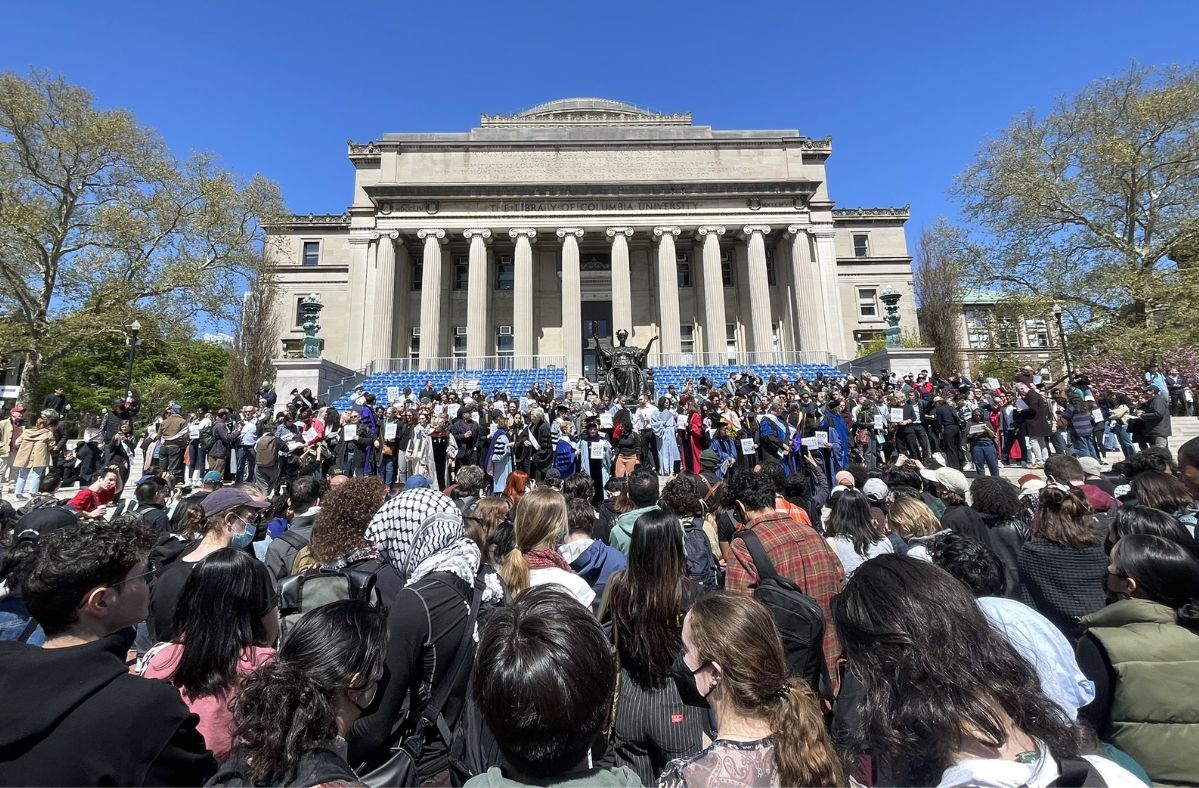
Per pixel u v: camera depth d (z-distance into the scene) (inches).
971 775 67.1
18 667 85.0
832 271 1823.3
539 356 1667.1
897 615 76.0
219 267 1425.9
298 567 179.5
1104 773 74.2
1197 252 1187.3
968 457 725.9
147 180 1336.1
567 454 641.0
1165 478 201.3
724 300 1892.2
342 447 681.0
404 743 115.0
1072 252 1277.1
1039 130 1295.5
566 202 1748.3
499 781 76.5
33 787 77.5
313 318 1190.9
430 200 1740.9
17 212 1172.5
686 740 116.8
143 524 116.2
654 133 1891.0
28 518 200.2
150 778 83.2
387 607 131.0
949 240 1405.0
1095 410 690.2
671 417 719.1
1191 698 99.7
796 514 207.2
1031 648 105.0
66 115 1228.5
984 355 1718.8
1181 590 111.2
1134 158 1163.9
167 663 121.6
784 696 85.8
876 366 1256.2
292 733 79.2
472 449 645.9
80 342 1258.6
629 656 123.1
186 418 781.9
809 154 1952.5
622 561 195.9
